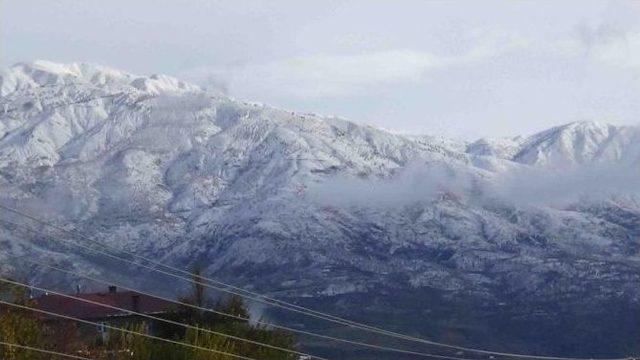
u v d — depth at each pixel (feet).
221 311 207.51
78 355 156.15
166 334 206.59
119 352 165.68
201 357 170.71
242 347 192.65
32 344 143.95
